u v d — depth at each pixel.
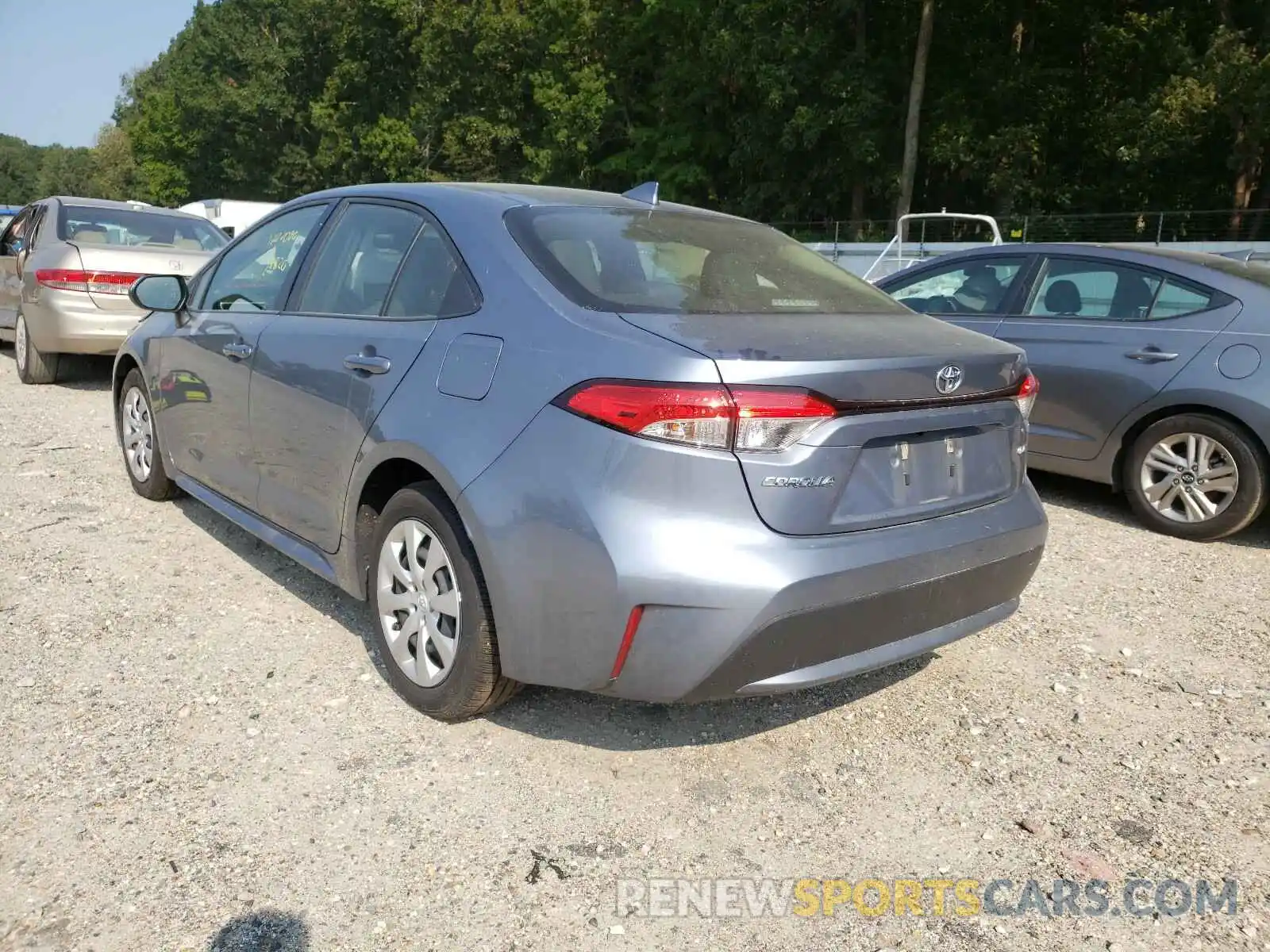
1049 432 5.94
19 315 8.99
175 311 4.66
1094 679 3.71
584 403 2.60
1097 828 2.79
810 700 3.48
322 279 3.81
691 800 2.85
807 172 35.88
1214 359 5.23
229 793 2.78
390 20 46.75
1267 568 4.98
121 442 5.63
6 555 4.50
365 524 3.41
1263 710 3.49
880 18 35.47
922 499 2.88
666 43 39.81
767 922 2.38
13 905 2.32
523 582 2.70
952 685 3.63
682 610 2.50
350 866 2.51
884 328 3.03
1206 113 26.45
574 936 2.30
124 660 3.55
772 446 2.52
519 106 44.22
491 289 3.03
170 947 2.21
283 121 53.00
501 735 3.14
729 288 3.13
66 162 114.00
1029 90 32.12
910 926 2.39
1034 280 6.12
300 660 3.60
